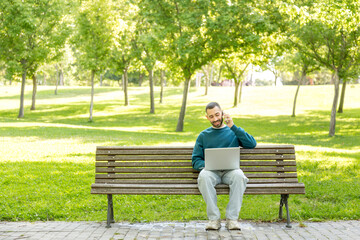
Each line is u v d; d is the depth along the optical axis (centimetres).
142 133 2264
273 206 641
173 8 2580
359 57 2309
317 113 3475
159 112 3628
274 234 500
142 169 569
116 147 574
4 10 2917
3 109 3688
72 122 3012
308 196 704
